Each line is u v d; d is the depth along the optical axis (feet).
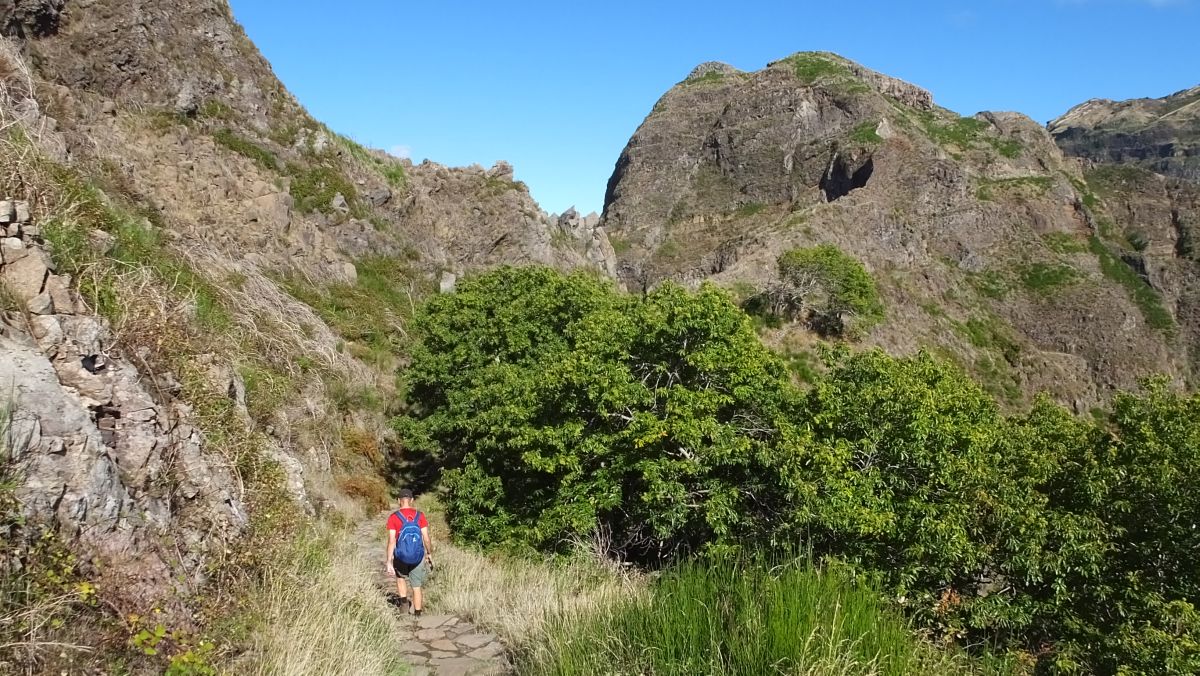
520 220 116.98
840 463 28.96
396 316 77.56
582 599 22.35
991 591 28.32
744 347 36.68
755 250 254.47
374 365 65.26
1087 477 29.66
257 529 21.29
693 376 37.35
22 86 45.78
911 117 444.96
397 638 21.22
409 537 25.66
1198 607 26.94
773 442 33.19
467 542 40.86
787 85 461.78
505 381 43.75
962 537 26.66
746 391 35.19
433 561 31.53
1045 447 36.04
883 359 34.58
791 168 428.56
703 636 14.85
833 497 27.91
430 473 54.85
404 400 59.82
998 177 383.45
